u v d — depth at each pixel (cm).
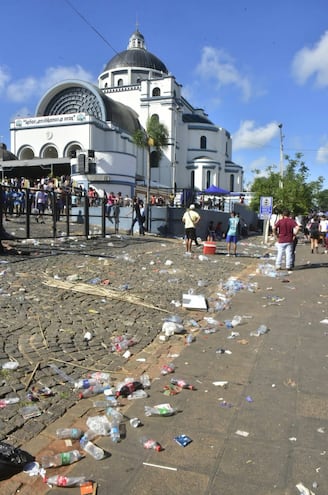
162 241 1975
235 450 328
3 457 293
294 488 286
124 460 314
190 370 482
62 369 464
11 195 1816
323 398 418
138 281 955
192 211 1568
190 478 296
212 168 7294
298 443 338
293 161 3731
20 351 500
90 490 281
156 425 363
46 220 2131
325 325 675
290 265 1295
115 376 459
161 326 643
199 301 764
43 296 741
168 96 6706
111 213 2284
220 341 586
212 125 7588
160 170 6750
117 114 6166
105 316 666
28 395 397
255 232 3912
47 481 287
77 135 5416
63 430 343
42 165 4259
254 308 779
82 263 1111
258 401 409
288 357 528
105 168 3247
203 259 1416
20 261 1048
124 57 7306
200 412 386
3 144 5750
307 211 3684
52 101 6231
